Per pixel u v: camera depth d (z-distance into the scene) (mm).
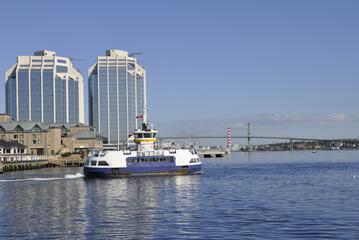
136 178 123500
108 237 50375
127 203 76000
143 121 133375
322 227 53406
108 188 100375
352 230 51625
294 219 58531
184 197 83188
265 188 99250
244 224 55781
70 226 56188
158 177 125812
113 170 124375
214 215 62438
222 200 78438
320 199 78062
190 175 131250
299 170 171500
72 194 89812
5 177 138125
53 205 74375
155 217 61625
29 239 49844
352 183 109375
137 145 132000
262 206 70375
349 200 76125
